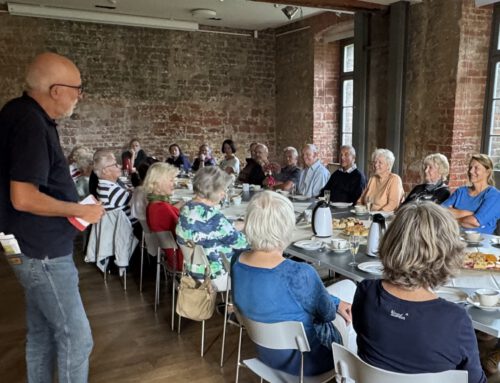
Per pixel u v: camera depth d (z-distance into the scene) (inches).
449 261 48.3
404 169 229.0
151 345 111.6
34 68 63.8
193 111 321.7
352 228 108.3
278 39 335.6
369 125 240.8
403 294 49.9
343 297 89.5
